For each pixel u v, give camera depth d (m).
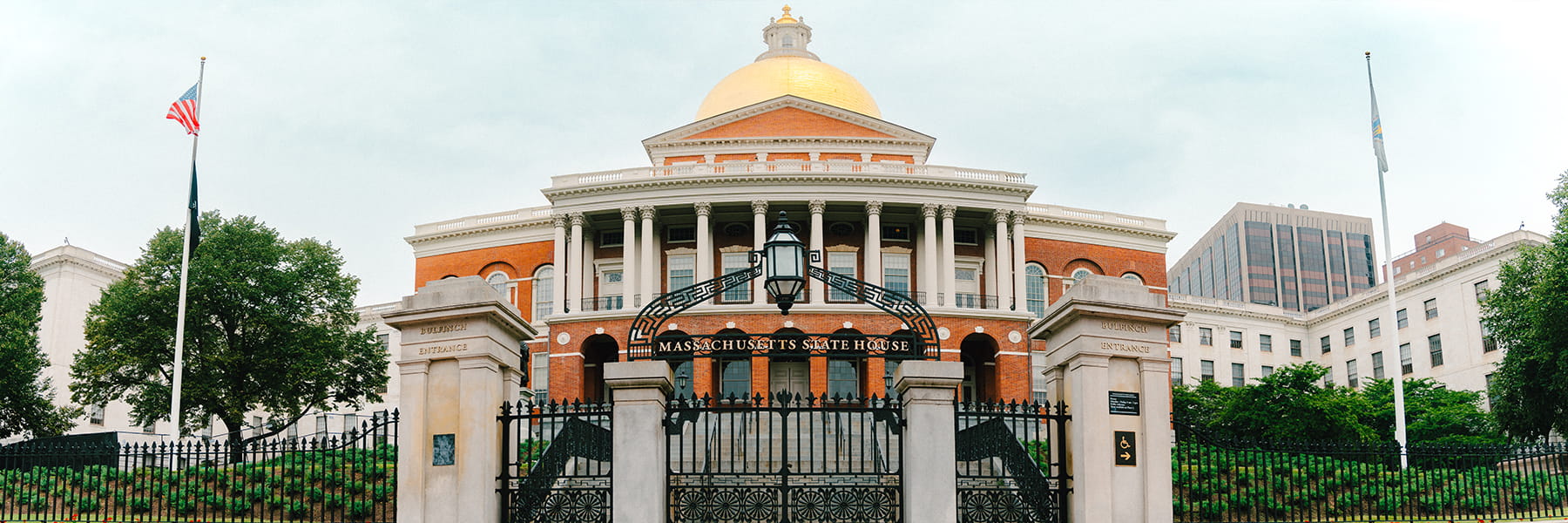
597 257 68.19
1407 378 85.25
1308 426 46.56
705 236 64.12
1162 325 17.19
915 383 16.45
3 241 52.12
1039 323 18.34
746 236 67.25
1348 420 46.84
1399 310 87.31
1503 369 49.47
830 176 64.31
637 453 16.16
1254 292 173.62
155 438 71.56
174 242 53.31
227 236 53.81
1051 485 17.53
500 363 17.20
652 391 16.36
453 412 16.58
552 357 63.44
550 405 16.91
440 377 16.77
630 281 64.12
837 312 61.62
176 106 43.69
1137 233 72.38
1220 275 183.50
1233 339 95.88
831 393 60.84
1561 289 44.41
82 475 22.38
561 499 17.00
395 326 17.00
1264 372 96.31
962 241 68.50
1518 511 26.12
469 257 72.19
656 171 65.69
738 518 16.86
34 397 50.12
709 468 16.81
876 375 60.47
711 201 64.44
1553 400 47.12
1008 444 17.95
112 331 51.59
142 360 51.00
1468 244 116.06
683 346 16.88
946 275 64.56
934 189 65.06
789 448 27.33
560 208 65.94
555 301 65.19
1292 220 177.75
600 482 19.91
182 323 42.50
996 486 17.88
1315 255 176.75
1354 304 92.25
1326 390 49.56
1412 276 85.50
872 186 64.75
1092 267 71.56
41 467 24.42
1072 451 16.95
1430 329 83.31
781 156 69.88
